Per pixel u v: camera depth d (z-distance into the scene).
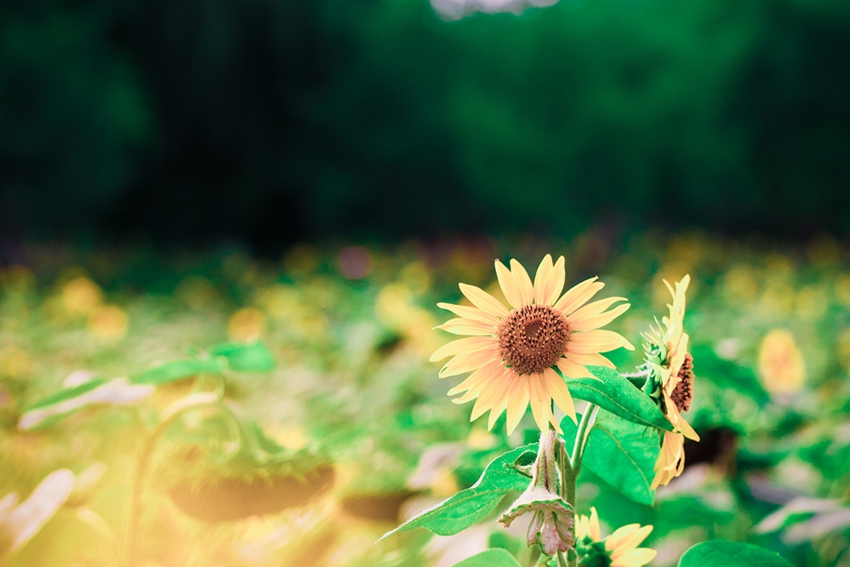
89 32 22.05
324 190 30.16
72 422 2.17
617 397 0.86
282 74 27.22
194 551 1.20
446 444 1.72
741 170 34.41
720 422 1.77
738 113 34.16
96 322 6.04
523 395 0.87
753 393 1.90
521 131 38.75
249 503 1.11
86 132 20.72
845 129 32.31
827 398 3.13
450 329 0.91
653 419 0.84
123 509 1.31
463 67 38.12
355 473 1.50
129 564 1.08
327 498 1.31
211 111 25.20
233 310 9.62
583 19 40.12
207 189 26.48
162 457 1.21
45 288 11.57
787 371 2.84
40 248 17.03
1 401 2.91
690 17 37.84
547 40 39.59
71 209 21.72
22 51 19.41
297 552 1.26
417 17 34.44
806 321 7.30
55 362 4.98
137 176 24.28
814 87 32.31
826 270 15.70
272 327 6.77
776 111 33.19
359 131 31.50
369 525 1.43
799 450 2.19
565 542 0.75
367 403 3.41
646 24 39.66
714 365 1.89
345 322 7.82
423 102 33.97
